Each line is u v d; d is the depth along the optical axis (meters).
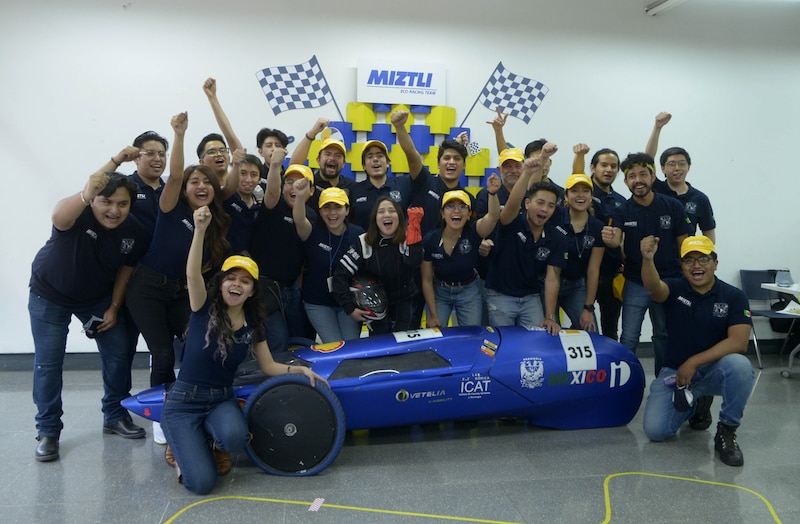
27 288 4.25
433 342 2.88
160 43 4.26
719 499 2.34
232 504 2.26
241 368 2.77
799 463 2.70
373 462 2.68
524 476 2.53
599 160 3.82
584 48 4.75
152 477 2.50
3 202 4.17
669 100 4.91
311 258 3.11
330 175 3.57
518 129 4.71
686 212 3.75
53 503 2.26
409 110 4.54
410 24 4.51
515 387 2.85
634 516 2.20
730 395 2.71
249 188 2.99
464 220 3.06
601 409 3.07
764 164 5.07
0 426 3.09
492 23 4.61
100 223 2.62
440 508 2.24
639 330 3.55
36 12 4.11
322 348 2.88
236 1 4.32
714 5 4.90
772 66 5.03
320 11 4.41
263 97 4.40
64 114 4.19
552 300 3.22
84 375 4.14
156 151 3.09
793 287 4.29
